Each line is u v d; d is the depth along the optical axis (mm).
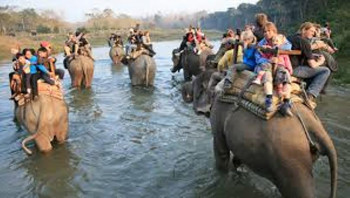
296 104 5355
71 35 18234
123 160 8594
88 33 76812
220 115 6371
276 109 5230
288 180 5070
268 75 5426
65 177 7922
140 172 7953
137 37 17344
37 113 9031
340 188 6738
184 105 13148
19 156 9125
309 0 48531
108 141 9844
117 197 7051
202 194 6895
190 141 9500
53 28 92562
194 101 8047
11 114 13219
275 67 5547
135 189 7289
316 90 5816
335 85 14922
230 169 7219
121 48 28719
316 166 7500
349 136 9125
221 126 6371
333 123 10102
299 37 6035
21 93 9828
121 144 9602
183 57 17453
